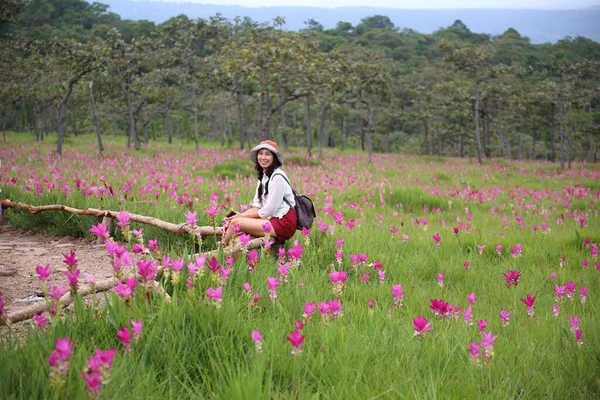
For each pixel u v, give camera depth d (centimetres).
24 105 5916
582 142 5891
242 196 1047
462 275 639
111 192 826
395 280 592
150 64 4066
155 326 344
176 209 791
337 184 1459
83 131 6888
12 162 1873
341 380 311
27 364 298
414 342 386
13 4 2989
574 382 351
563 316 483
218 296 370
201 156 2862
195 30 3750
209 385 301
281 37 3139
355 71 3228
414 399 300
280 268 457
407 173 2397
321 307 376
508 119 6047
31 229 823
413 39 15662
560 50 8731
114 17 13162
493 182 2183
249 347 344
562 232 923
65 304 413
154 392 291
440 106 6072
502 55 11119
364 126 7631
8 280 533
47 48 2711
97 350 246
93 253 675
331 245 649
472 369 344
